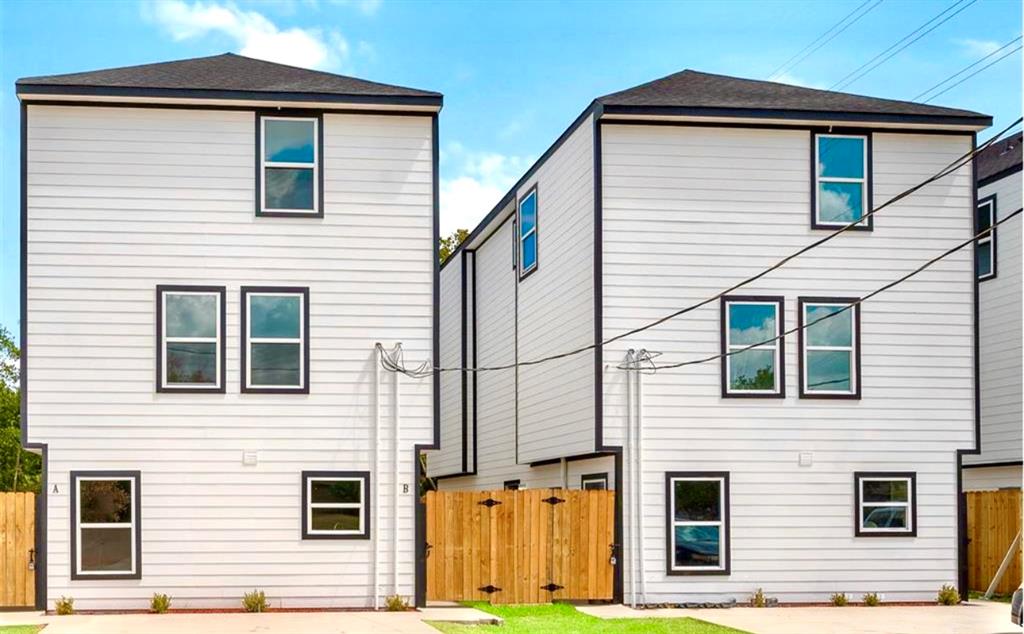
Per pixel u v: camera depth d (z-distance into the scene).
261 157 20.84
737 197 21.80
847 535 21.55
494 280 30.67
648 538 21.05
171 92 20.44
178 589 20.00
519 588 20.80
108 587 19.89
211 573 20.09
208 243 20.64
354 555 20.34
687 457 21.30
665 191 21.66
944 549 21.78
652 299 21.48
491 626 17.91
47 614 19.47
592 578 20.95
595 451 21.12
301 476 20.41
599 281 21.38
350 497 20.50
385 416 20.69
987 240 27.70
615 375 21.28
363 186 21.00
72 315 20.30
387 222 20.98
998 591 22.98
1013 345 26.62
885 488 21.80
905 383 22.00
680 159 21.73
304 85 21.17
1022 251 26.25
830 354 21.89
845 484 21.64
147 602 19.92
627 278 21.47
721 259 21.66
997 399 27.14
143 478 20.14
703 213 21.70
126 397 20.27
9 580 19.81
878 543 21.59
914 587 21.59
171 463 20.22
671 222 21.61
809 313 21.89
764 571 21.25
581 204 22.53
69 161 20.52
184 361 20.44
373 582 20.31
